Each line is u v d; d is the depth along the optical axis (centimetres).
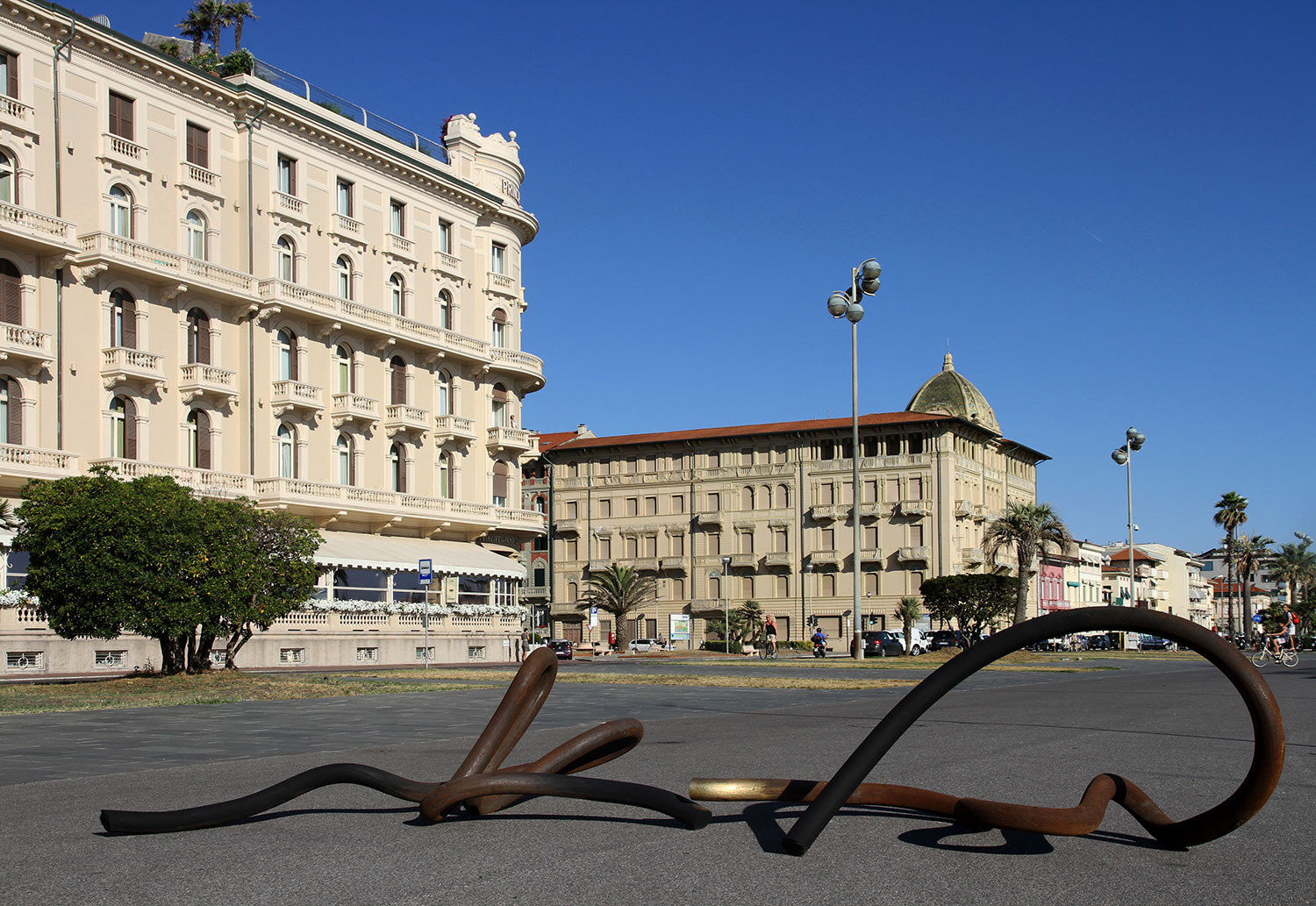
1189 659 5669
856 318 4400
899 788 621
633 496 10338
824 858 588
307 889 533
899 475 9350
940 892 519
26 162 3925
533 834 654
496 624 5644
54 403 3991
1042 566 11062
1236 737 1364
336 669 4062
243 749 1317
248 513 3145
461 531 5703
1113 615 518
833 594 9488
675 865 573
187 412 4441
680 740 1345
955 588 6950
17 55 3928
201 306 4519
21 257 3916
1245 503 11706
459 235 5775
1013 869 565
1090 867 573
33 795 934
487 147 6006
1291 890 530
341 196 5184
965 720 1634
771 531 9775
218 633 3048
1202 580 18962
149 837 673
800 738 1359
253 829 689
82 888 544
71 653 3722
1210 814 575
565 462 10669
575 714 1861
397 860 592
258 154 4744
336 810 755
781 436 9781
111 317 4200
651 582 9138
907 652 7944
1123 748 1219
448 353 5544
